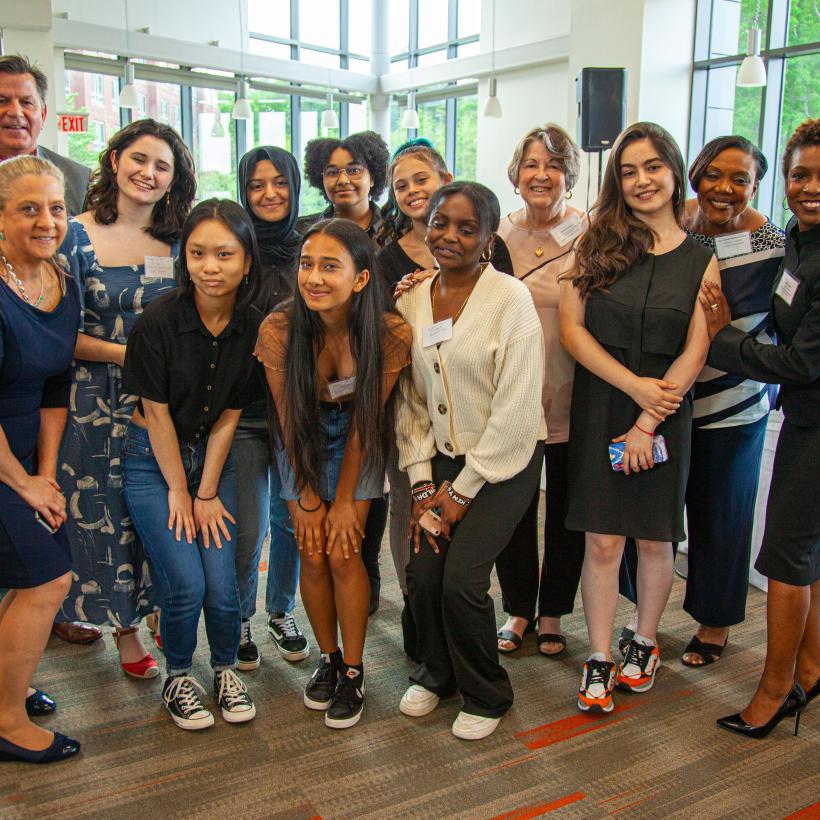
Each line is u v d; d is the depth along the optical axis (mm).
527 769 2082
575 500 2355
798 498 2090
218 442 2244
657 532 2281
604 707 2312
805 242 2100
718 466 2514
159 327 2086
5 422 2016
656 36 6617
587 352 2285
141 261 2369
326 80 11016
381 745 2182
